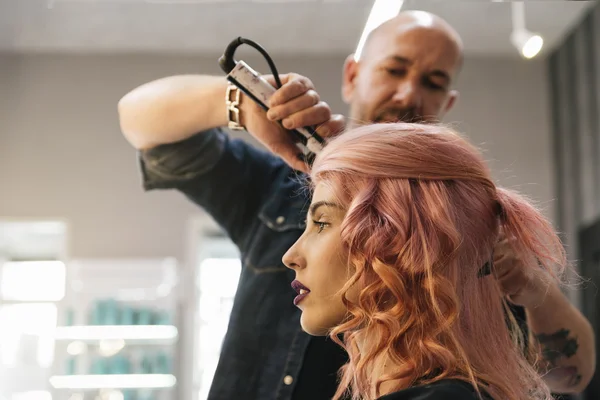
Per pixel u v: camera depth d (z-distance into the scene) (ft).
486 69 16.22
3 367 17.01
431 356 3.09
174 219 15.79
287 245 5.11
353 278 3.24
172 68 16.20
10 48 15.99
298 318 4.91
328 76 15.89
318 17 13.78
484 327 3.37
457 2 11.03
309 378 4.72
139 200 15.88
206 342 15.33
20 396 16.94
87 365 14.83
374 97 5.49
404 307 3.14
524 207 3.67
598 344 12.92
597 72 13.15
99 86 16.22
